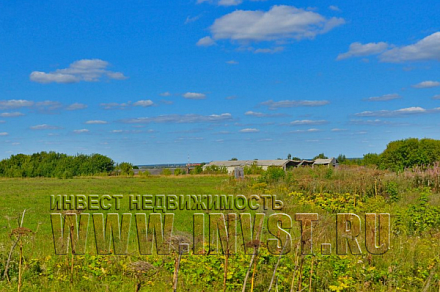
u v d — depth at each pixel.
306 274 9.54
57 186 44.88
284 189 28.97
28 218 21.31
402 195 24.77
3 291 8.71
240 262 10.09
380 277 9.91
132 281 9.52
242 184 35.56
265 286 9.15
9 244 13.16
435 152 51.53
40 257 11.23
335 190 26.81
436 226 15.27
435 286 9.39
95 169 78.81
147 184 47.47
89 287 9.38
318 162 83.44
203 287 9.11
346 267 10.24
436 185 26.94
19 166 78.12
